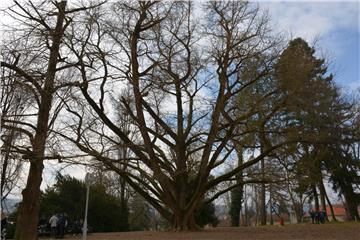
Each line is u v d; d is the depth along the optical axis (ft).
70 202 123.65
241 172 102.42
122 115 89.76
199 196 96.22
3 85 42.83
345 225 115.34
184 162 98.37
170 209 101.91
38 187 47.57
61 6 48.73
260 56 95.30
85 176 47.93
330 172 154.92
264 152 96.63
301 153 105.19
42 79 45.80
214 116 96.48
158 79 74.38
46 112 44.39
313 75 102.22
